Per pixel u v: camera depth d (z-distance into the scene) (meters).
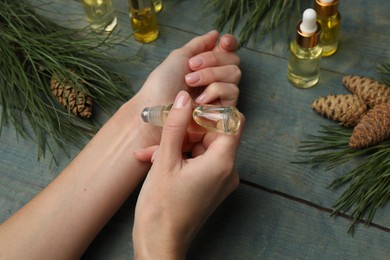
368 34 0.56
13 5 0.56
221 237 0.50
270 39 0.57
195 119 0.45
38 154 0.53
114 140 0.50
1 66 0.54
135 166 0.50
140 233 0.44
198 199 0.45
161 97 0.52
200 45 0.54
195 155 0.51
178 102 0.45
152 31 0.57
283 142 0.53
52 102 0.54
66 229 0.47
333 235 0.49
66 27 0.59
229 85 0.52
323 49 0.55
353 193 0.49
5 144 0.54
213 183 0.45
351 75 0.53
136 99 0.52
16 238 0.47
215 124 0.45
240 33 0.57
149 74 0.56
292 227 0.50
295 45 0.53
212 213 0.50
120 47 0.58
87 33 0.59
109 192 0.49
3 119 0.55
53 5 0.60
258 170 0.52
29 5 0.57
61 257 0.47
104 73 0.55
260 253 0.49
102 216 0.49
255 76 0.56
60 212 0.48
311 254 0.49
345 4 0.58
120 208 0.51
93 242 0.50
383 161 0.49
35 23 0.58
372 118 0.49
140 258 0.44
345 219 0.49
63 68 0.53
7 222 0.47
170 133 0.44
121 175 0.49
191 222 0.45
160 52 0.57
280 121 0.54
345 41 0.56
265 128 0.53
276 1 0.58
